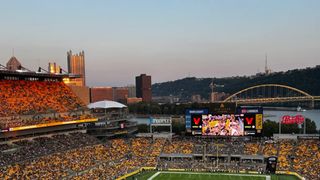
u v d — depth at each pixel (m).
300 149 140.00
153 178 124.06
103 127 162.12
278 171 127.88
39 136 133.50
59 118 142.25
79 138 147.75
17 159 112.19
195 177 124.69
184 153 147.38
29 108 137.12
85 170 122.56
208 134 149.75
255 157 138.88
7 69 135.50
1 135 116.88
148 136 166.75
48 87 160.75
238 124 146.75
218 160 142.25
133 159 143.88
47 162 118.31
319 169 123.38
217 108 148.62
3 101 132.00
